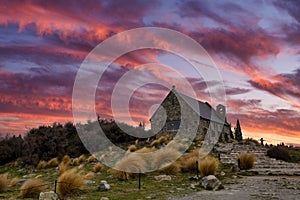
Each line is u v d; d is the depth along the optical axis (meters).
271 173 16.38
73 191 10.88
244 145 31.20
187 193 10.47
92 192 11.11
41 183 11.77
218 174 15.60
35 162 26.36
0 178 13.23
